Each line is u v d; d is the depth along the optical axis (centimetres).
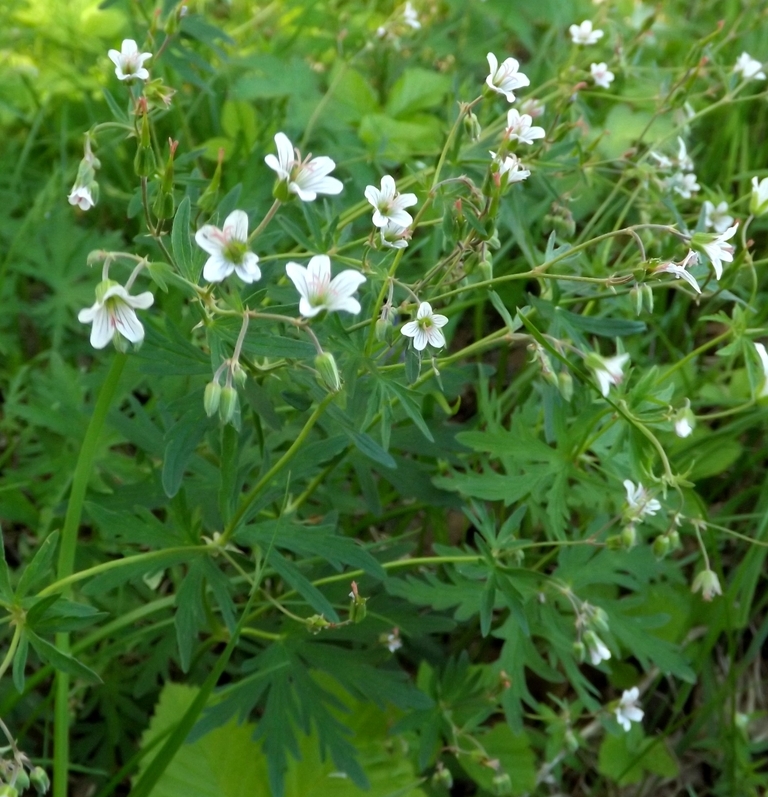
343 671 31
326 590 32
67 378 39
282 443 35
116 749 35
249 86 49
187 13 35
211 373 26
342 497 34
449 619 32
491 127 35
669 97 38
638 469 29
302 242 28
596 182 43
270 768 29
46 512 37
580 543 31
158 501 31
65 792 28
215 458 37
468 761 35
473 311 49
